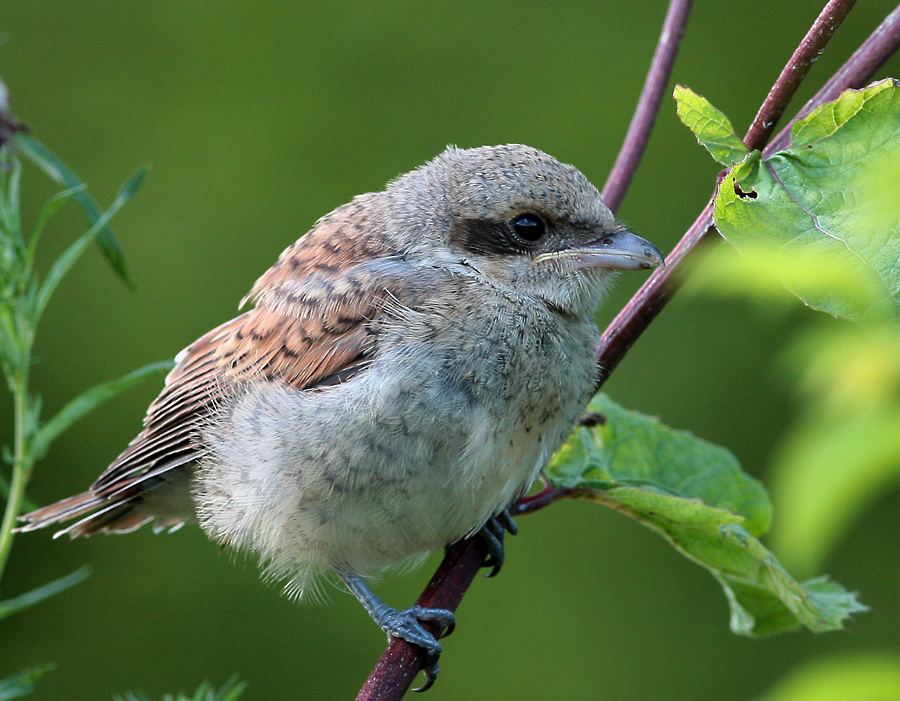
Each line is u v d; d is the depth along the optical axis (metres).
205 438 7.22
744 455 13.88
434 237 7.19
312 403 6.70
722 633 13.47
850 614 6.56
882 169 2.22
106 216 6.03
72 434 14.55
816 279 2.21
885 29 5.28
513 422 6.62
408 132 15.82
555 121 15.63
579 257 6.96
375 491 6.57
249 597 13.77
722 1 15.72
